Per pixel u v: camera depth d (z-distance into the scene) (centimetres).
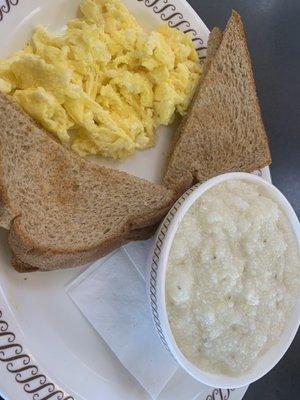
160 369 27
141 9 27
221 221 25
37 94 23
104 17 26
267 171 30
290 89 34
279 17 34
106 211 24
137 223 26
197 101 27
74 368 25
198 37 29
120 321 26
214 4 32
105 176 24
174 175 27
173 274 24
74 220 24
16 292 24
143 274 27
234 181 26
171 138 28
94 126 25
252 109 28
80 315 26
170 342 23
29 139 22
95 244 25
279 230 27
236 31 28
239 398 29
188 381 28
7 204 21
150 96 26
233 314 25
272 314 26
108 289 26
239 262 25
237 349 25
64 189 23
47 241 23
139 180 24
